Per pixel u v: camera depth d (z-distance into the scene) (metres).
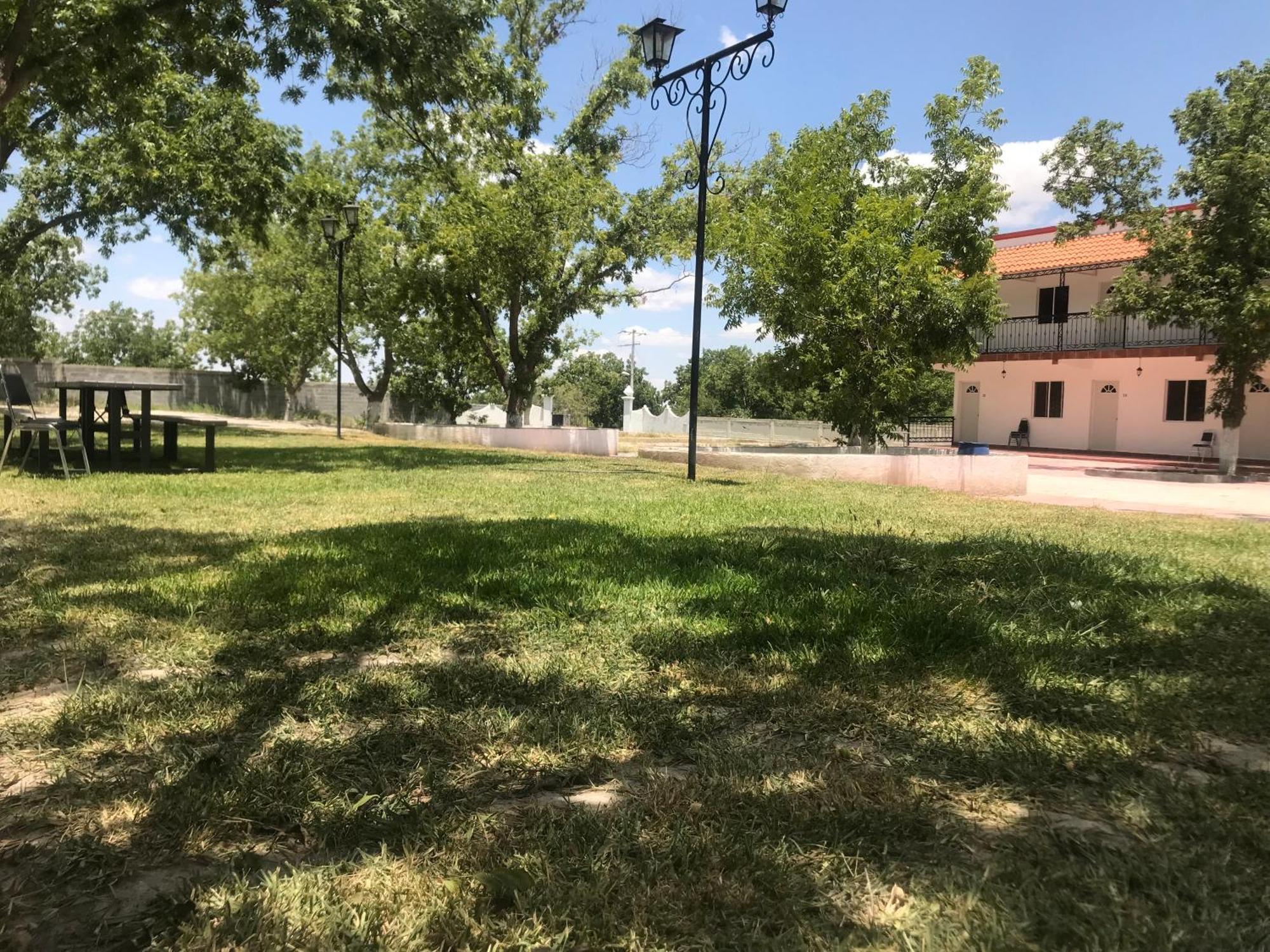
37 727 2.70
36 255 31.56
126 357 90.94
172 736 2.65
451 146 20.08
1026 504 10.15
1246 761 2.59
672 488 10.56
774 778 2.38
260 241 18.17
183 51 12.12
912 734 2.72
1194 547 6.91
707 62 11.08
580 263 23.31
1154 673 3.39
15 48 9.79
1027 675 3.29
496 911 1.75
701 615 4.10
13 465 11.38
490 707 2.93
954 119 16.08
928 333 15.12
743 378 69.88
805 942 1.65
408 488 9.91
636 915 1.72
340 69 11.60
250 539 5.95
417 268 22.78
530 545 5.80
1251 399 23.70
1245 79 15.75
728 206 17.50
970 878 1.86
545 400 57.19
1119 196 17.34
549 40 24.22
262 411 42.97
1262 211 15.09
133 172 17.75
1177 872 1.88
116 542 5.80
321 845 2.04
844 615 4.04
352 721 2.80
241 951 1.61
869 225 14.69
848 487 11.24
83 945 1.63
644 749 2.63
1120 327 26.02
